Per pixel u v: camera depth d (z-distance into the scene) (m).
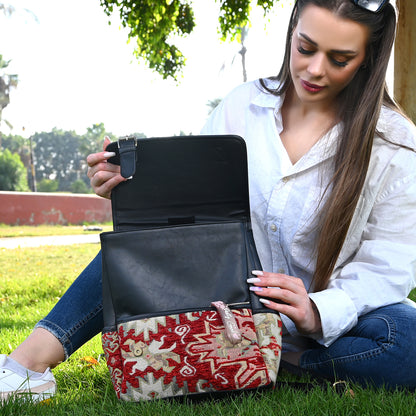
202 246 1.74
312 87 1.79
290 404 1.64
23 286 5.42
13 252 10.46
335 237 1.85
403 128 1.92
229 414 1.55
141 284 1.69
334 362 1.85
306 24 1.69
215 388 1.64
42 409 1.70
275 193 1.97
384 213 1.92
